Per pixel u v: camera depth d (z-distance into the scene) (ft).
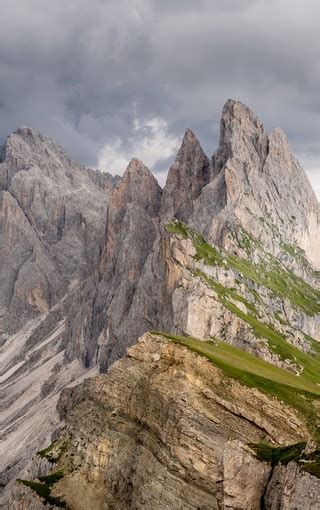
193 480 270.46
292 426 292.20
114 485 323.78
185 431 286.66
